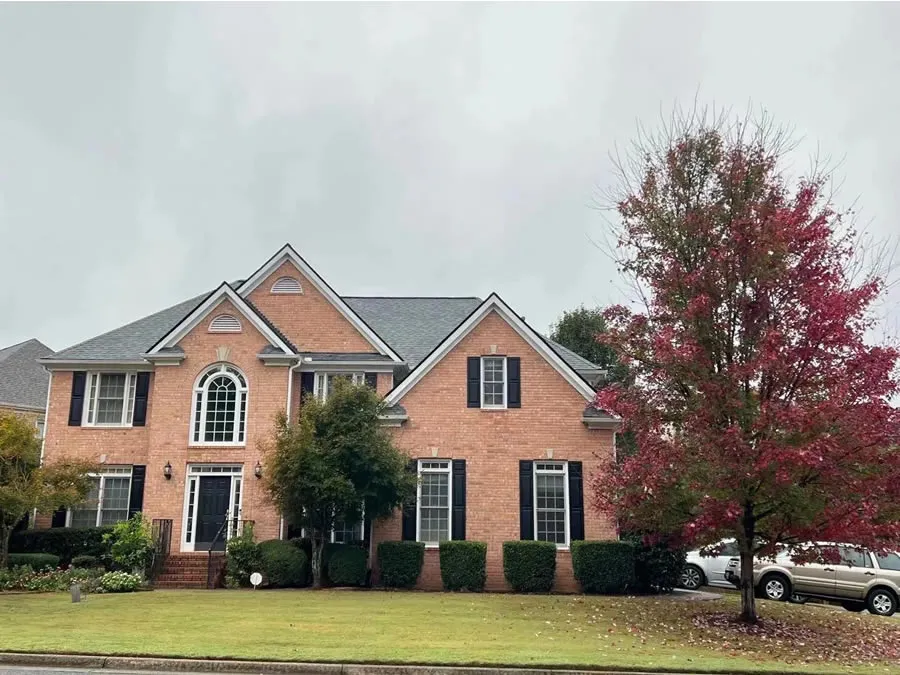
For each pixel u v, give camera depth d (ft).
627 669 36.81
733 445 47.39
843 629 54.44
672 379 53.88
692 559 80.43
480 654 38.60
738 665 38.60
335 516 71.67
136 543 72.54
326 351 90.89
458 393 81.35
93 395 87.92
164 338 84.12
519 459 79.61
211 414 83.46
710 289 53.42
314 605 57.36
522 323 82.28
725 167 56.85
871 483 47.60
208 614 51.67
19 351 124.06
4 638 41.42
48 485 71.51
